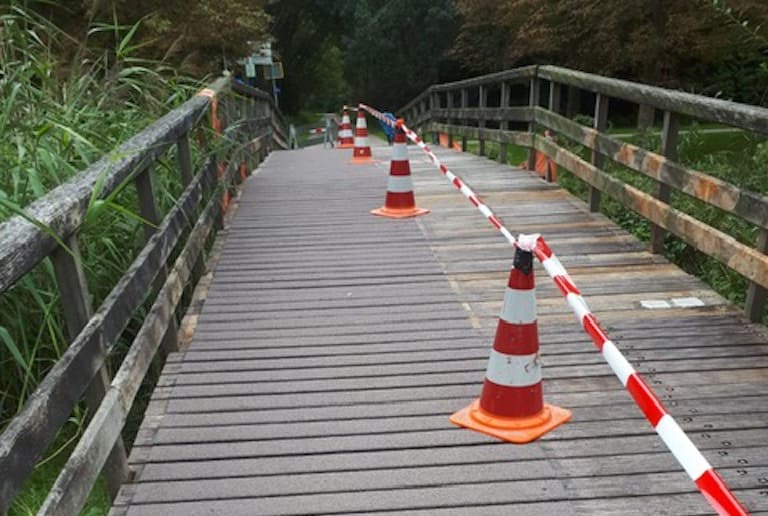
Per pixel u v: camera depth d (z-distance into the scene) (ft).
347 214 17.93
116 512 6.90
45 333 9.71
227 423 8.44
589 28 43.39
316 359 10.02
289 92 122.11
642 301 11.78
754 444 7.76
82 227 6.91
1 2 14.08
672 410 8.46
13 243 5.10
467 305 11.87
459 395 8.97
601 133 16.46
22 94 11.60
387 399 8.91
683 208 17.97
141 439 8.12
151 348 8.54
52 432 5.34
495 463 7.55
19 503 8.46
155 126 10.61
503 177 22.71
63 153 11.05
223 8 34.76
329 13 107.14
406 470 7.49
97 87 14.03
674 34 37.11
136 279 8.01
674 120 12.82
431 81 89.97
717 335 10.44
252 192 21.04
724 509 4.22
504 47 60.18
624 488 7.11
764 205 9.85
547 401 8.75
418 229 16.37
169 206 12.91
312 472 7.50
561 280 7.13
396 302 12.04
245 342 10.58
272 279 13.23
